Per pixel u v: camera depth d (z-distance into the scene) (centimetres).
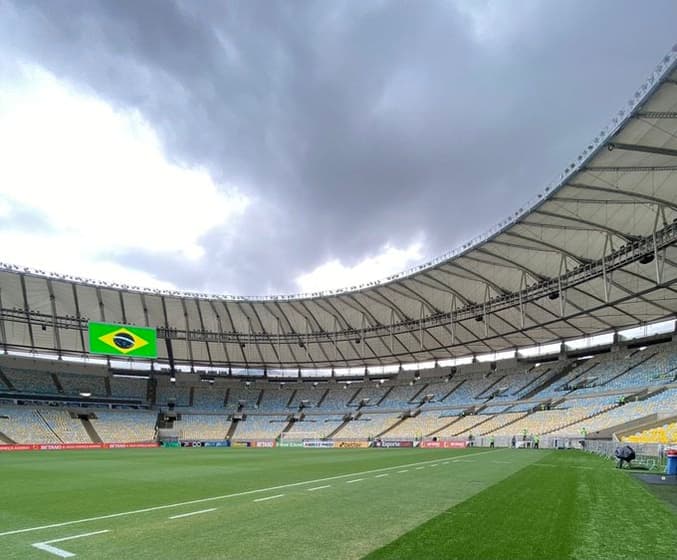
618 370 5425
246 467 2500
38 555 749
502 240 4212
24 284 5838
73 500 1342
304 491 1462
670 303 4769
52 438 6097
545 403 5716
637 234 3722
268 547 772
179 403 7750
